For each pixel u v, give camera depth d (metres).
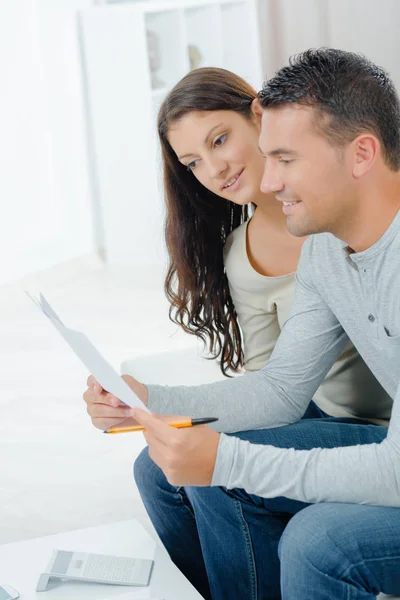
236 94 1.83
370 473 1.33
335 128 1.35
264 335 2.00
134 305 4.87
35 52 5.81
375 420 1.84
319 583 1.32
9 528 2.51
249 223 1.97
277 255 1.91
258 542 1.64
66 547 1.65
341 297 1.56
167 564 1.58
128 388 1.36
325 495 1.36
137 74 5.48
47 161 5.91
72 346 1.44
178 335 4.26
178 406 1.65
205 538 1.69
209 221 1.99
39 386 3.75
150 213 5.68
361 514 1.34
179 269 2.03
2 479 2.85
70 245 6.04
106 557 1.58
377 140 1.37
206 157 1.84
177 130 1.84
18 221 5.73
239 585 1.69
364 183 1.39
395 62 4.20
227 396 1.67
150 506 1.82
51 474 2.86
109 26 5.46
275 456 1.38
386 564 1.31
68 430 3.23
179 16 5.42
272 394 1.67
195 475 1.39
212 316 2.09
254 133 1.85
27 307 5.09
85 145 6.04
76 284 5.45
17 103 5.72
